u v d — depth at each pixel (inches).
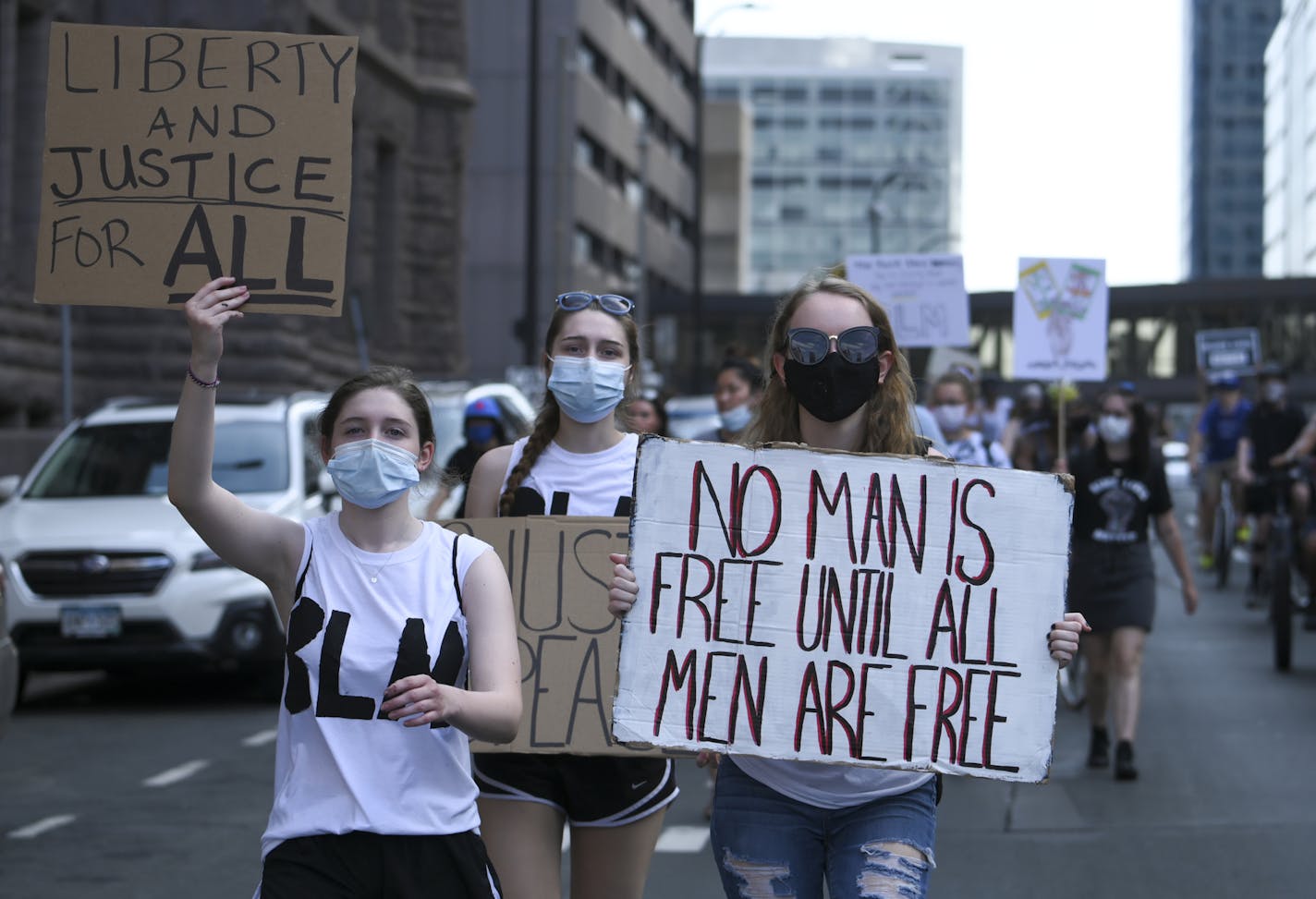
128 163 154.6
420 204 1413.6
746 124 4291.3
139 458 504.4
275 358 1044.5
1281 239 4953.3
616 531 196.7
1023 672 156.3
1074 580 366.0
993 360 2295.8
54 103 154.9
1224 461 800.3
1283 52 4931.1
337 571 145.0
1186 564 370.0
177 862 287.7
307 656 142.6
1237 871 272.5
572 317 202.2
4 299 868.6
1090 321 487.2
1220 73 6628.9
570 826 189.8
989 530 157.1
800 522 157.0
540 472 202.5
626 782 186.4
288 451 496.4
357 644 142.3
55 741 419.8
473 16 2234.3
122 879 275.9
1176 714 444.1
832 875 153.9
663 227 2952.8
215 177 154.4
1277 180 5049.2
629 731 155.4
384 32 1350.9
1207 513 873.5
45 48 925.2
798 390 158.9
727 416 355.6
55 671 473.7
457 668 143.8
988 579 156.9
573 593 195.9
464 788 144.5
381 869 140.4
